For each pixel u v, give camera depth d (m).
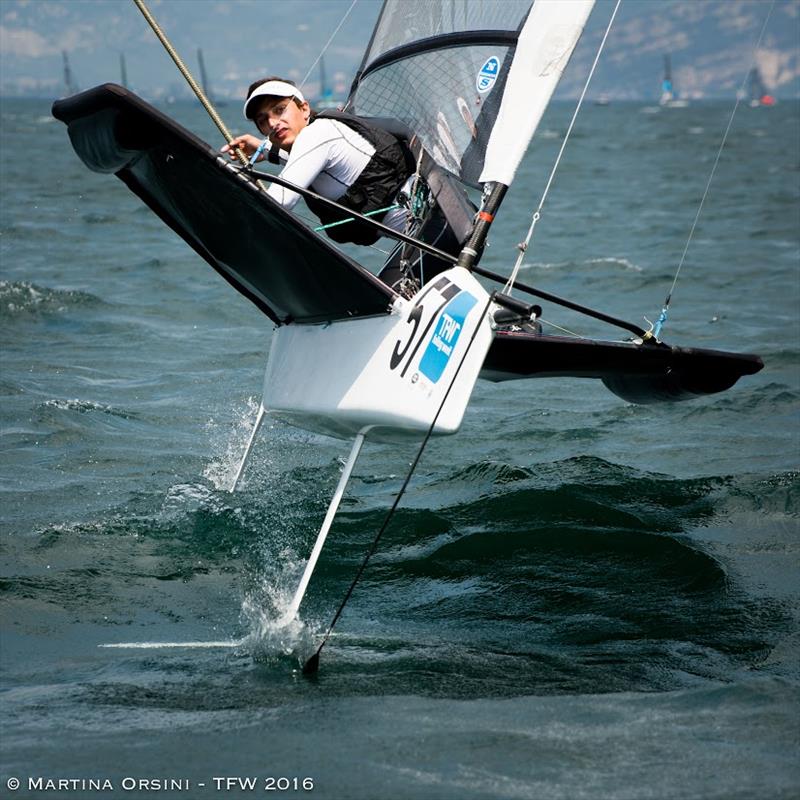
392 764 10.66
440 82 17.53
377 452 22.09
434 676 12.81
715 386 18.70
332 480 20.39
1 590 15.15
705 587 15.70
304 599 15.27
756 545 17.38
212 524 17.91
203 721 11.61
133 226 57.12
